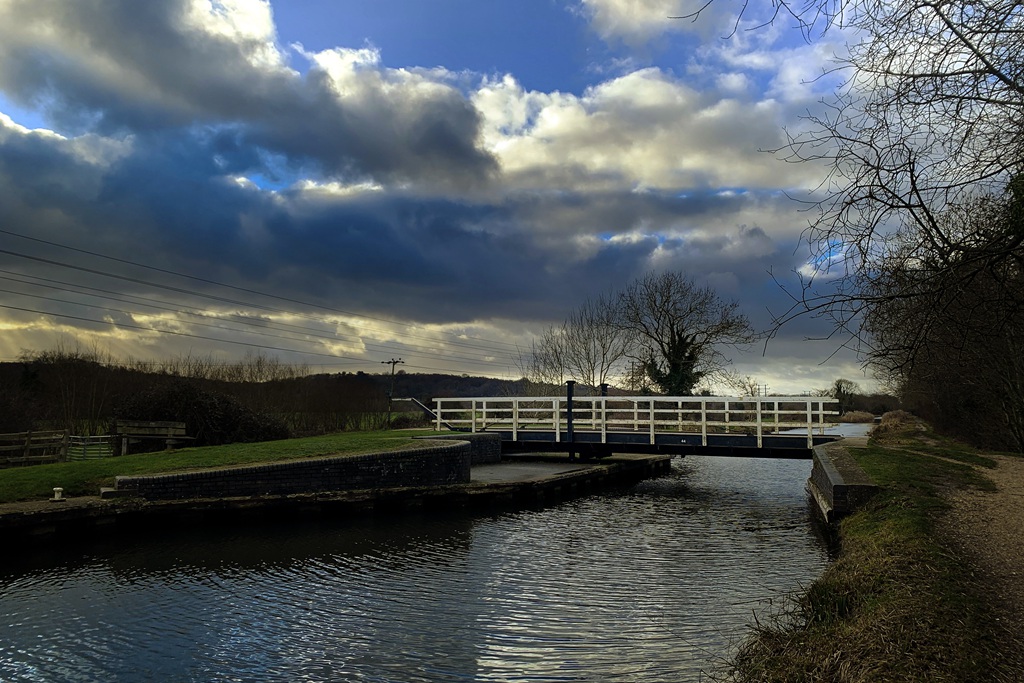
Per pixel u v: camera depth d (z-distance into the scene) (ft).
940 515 35.12
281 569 37.24
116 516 45.70
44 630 27.53
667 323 137.08
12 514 41.32
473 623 28.22
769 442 74.54
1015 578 23.89
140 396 79.41
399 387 180.55
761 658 20.44
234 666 23.99
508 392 141.18
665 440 78.74
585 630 27.27
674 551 42.01
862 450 62.34
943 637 17.80
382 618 28.91
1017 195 14.19
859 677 16.30
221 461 55.26
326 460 54.95
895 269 15.30
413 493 57.52
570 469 76.48
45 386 99.81
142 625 28.14
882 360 15.89
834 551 40.75
